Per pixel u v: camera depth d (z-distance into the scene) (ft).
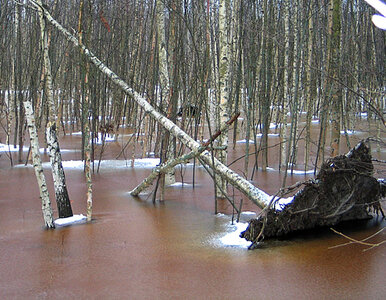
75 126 79.97
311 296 15.08
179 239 21.34
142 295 15.28
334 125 30.09
